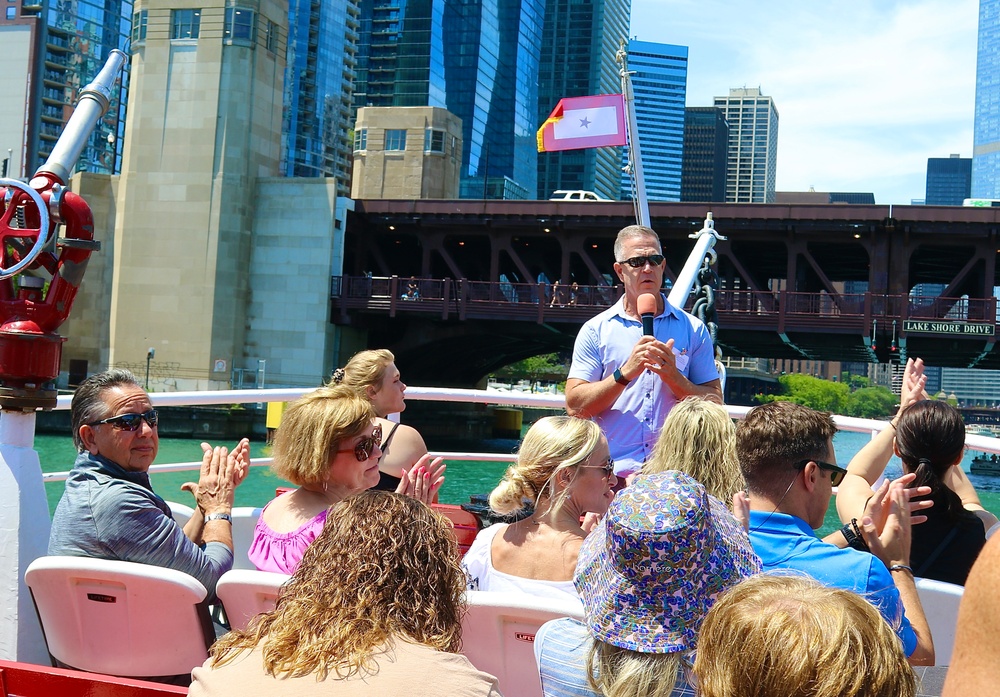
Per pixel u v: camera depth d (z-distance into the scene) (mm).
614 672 1725
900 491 2400
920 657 2189
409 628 1576
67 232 3143
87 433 2775
